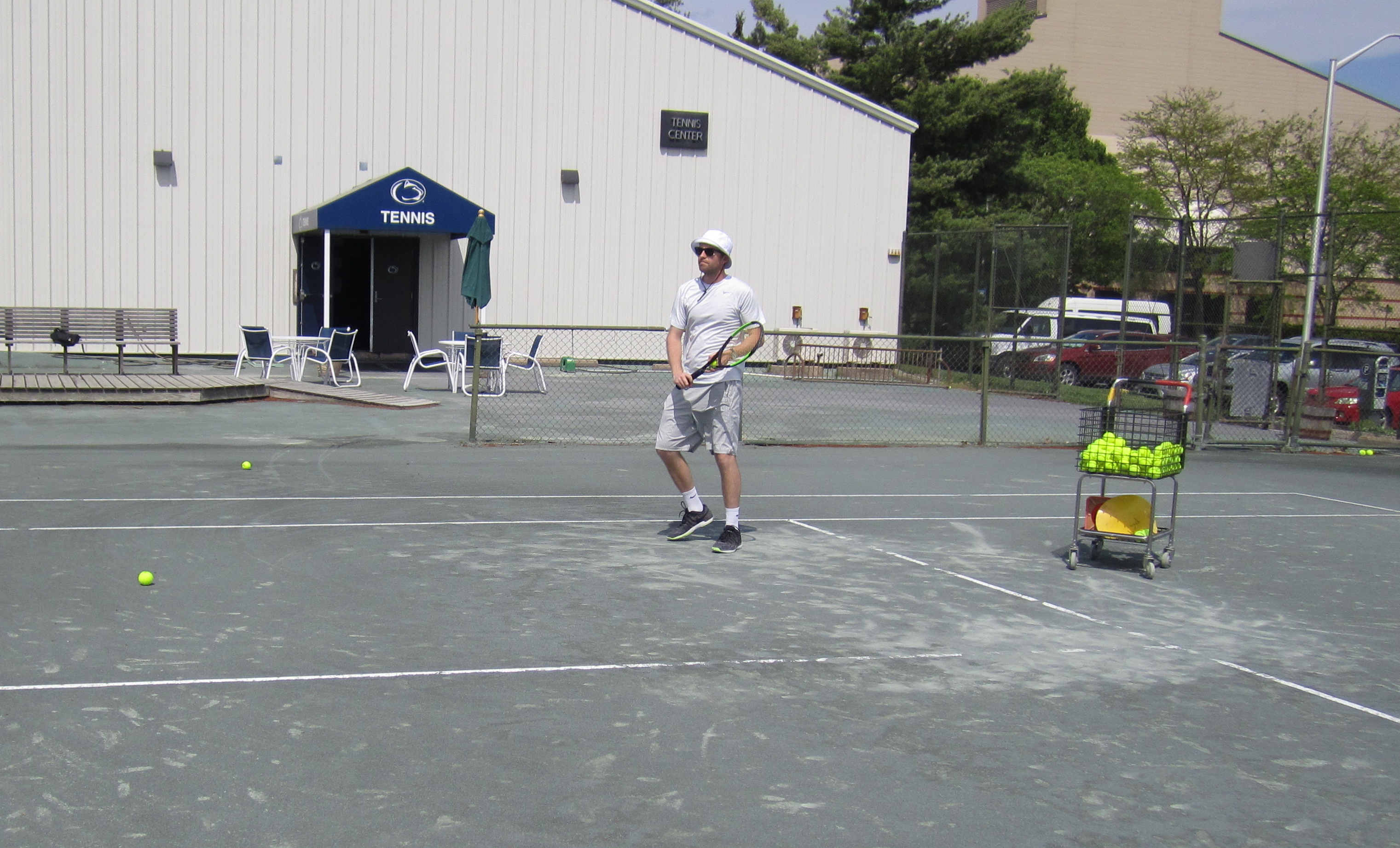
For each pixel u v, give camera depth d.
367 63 23.45
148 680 4.93
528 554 7.50
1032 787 4.14
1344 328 21.47
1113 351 24.69
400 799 3.88
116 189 22.27
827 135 25.97
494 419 15.15
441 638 5.65
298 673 5.08
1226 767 4.39
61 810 3.72
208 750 4.23
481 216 20.16
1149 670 5.54
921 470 12.30
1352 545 8.84
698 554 7.71
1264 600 7.00
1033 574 7.50
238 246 23.00
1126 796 4.10
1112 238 42.06
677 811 3.85
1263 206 37.94
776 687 5.09
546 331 24.95
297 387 17.11
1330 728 4.84
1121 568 7.78
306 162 23.27
